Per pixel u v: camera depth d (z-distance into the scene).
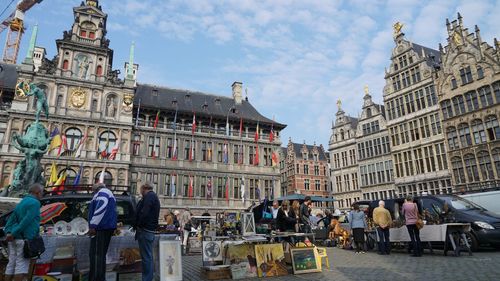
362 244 14.21
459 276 7.52
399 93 43.88
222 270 8.52
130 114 38.50
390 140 44.41
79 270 7.11
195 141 41.97
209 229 21.78
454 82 37.06
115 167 36.19
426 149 39.84
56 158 33.97
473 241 12.64
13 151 32.91
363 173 48.53
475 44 35.31
